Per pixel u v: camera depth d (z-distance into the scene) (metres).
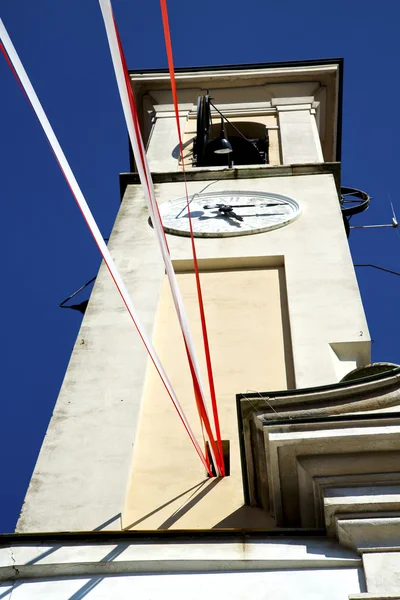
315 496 13.75
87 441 17.56
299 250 24.23
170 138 35.28
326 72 38.06
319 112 37.88
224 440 17.89
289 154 33.22
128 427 17.86
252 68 38.25
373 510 13.37
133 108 12.77
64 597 12.85
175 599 12.65
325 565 12.98
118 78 12.27
